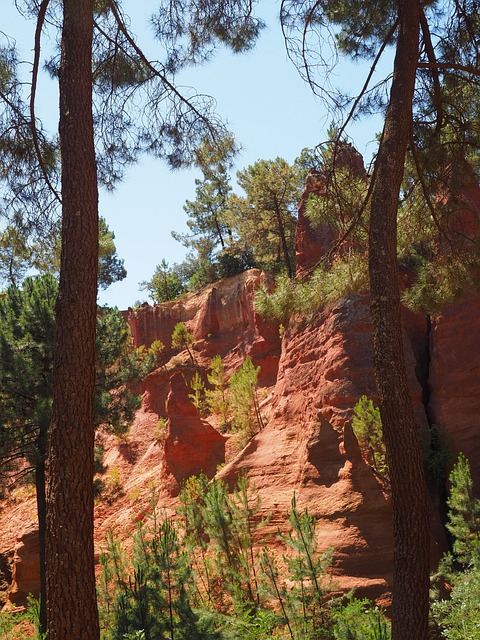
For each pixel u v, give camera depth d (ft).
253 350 141.18
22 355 74.02
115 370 87.30
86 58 34.22
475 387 77.97
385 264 33.06
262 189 164.04
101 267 204.54
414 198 45.21
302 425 86.84
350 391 81.71
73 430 29.35
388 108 35.91
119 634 41.91
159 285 219.00
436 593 55.06
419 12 37.81
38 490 70.64
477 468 75.25
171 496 100.01
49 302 77.92
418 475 30.73
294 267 172.14
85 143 33.04
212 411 129.70
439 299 44.29
